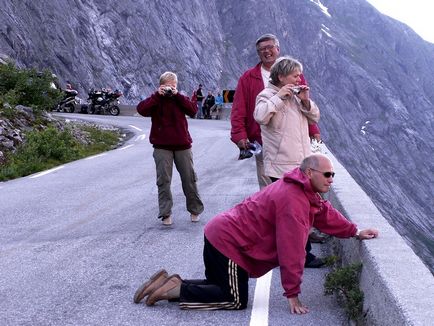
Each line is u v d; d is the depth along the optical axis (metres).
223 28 193.50
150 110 8.12
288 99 6.11
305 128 6.14
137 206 9.71
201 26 142.38
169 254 6.89
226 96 39.47
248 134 7.11
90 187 11.75
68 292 5.62
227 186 11.62
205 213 9.09
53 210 9.50
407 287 3.89
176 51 120.44
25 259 6.73
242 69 165.38
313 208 4.91
